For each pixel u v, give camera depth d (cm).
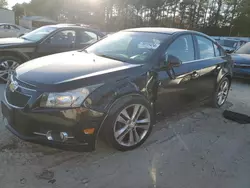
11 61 540
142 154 288
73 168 254
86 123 241
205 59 409
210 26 4450
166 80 318
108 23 5141
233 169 274
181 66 345
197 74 375
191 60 376
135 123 291
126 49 349
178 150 304
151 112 306
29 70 276
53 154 276
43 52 568
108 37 412
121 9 5059
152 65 305
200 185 243
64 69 271
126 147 286
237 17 4094
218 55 459
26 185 224
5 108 267
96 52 362
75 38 610
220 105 480
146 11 4856
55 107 234
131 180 243
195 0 4531
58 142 240
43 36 575
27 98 242
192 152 302
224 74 455
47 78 250
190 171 264
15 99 254
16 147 283
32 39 581
